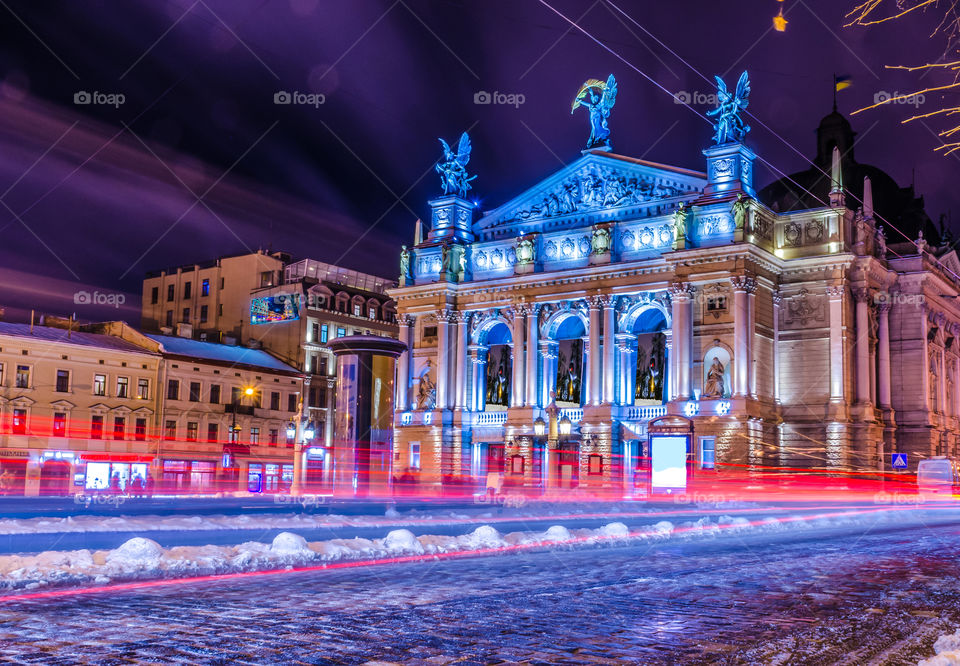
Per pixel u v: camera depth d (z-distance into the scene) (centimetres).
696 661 954
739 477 6669
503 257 8338
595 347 7594
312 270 10400
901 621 1223
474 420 8300
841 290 7156
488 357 8512
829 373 7131
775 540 3022
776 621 1210
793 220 7425
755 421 6825
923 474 7188
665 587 1566
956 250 9812
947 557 2288
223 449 8931
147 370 8462
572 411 7750
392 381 4053
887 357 7738
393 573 1736
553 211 8188
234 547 1920
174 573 1642
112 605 1285
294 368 9825
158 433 8450
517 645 1029
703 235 7131
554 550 2381
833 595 1486
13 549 2108
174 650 981
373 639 1055
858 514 4925
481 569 1836
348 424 3922
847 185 8625
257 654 966
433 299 8512
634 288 7469
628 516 4544
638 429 7350
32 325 7956
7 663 908
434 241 8638
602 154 7888
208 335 9956
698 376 7044
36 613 1208
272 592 1439
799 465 7131
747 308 6862
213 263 10794
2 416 7381
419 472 8281
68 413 7812
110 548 2209
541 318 8031
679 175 7462
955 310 8931
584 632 1111
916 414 7788
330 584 1551
